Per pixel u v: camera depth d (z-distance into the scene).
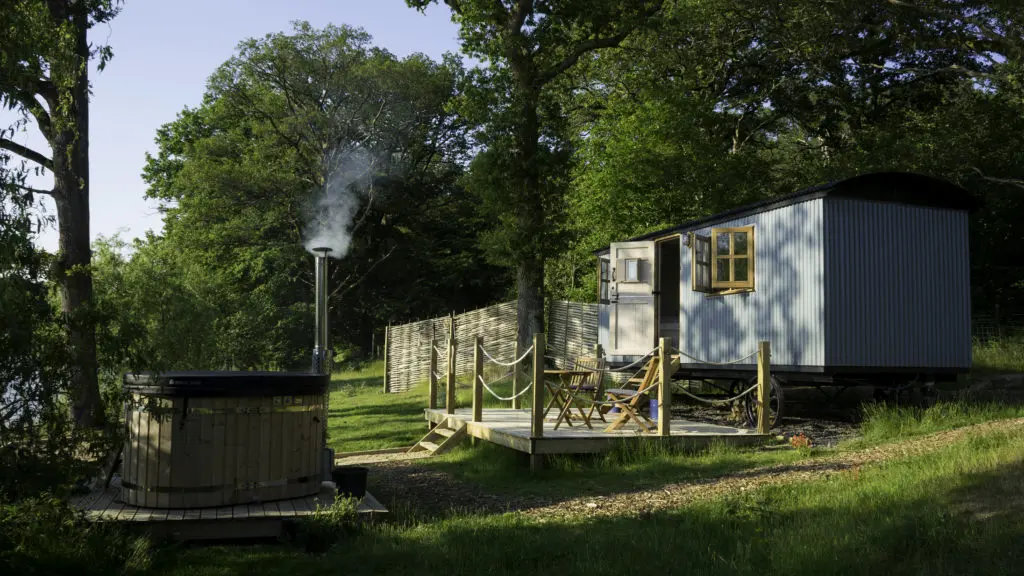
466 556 6.20
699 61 29.39
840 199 13.05
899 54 27.88
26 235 5.66
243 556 6.46
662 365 10.97
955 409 12.35
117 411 6.39
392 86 38.66
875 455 9.41
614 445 10.65
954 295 13.91
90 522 6.40
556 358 22.75
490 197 21.41
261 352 30.72
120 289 15.05
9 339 5.51
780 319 13.68
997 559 4.98
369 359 39.75
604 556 5.98
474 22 21.23
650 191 24.98
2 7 6.28
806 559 5.34
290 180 38.72
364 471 7.98
